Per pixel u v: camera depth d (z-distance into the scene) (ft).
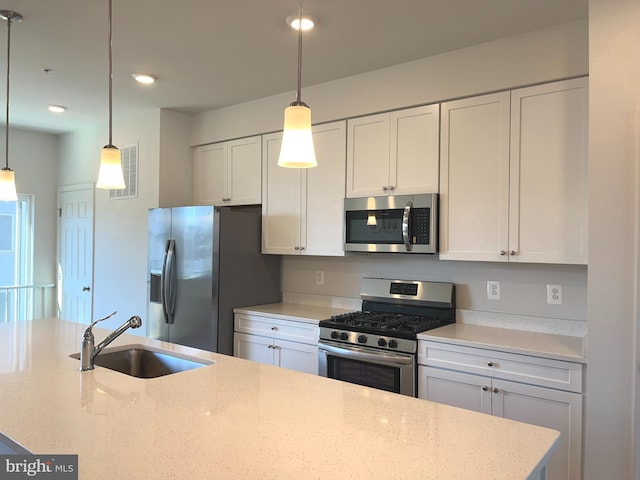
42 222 17.72
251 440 4.18
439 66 9.75
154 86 11.85
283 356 11.19
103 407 4.96
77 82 11.59
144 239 14.24
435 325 9.98
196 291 12.14
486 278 10.20
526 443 4.19
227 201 13.67
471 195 9.43
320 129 11.69
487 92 9.22
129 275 14.71
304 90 11.90
